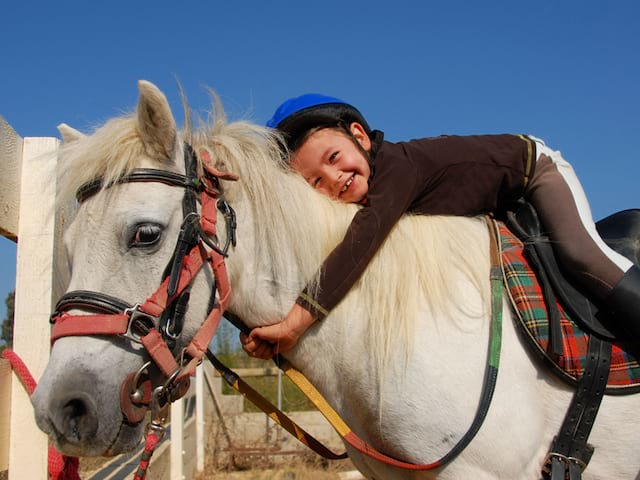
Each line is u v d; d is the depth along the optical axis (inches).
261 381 281.4
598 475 55.7
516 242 61.2
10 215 63.1
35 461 63.7
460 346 54.6
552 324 54.7
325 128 64.2
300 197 61.4
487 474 52.4
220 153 61.3
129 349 52.9
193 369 54.7
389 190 58.7
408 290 56.3
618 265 55.9
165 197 55.0
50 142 67.4
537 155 62.8
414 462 54.6
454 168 61.4
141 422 54.2
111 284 52.8
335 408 61.4
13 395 64.4
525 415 53.6
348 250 57.2
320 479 211.8
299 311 57.9
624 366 55.8
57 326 52.2
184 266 55.0
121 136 55.7
